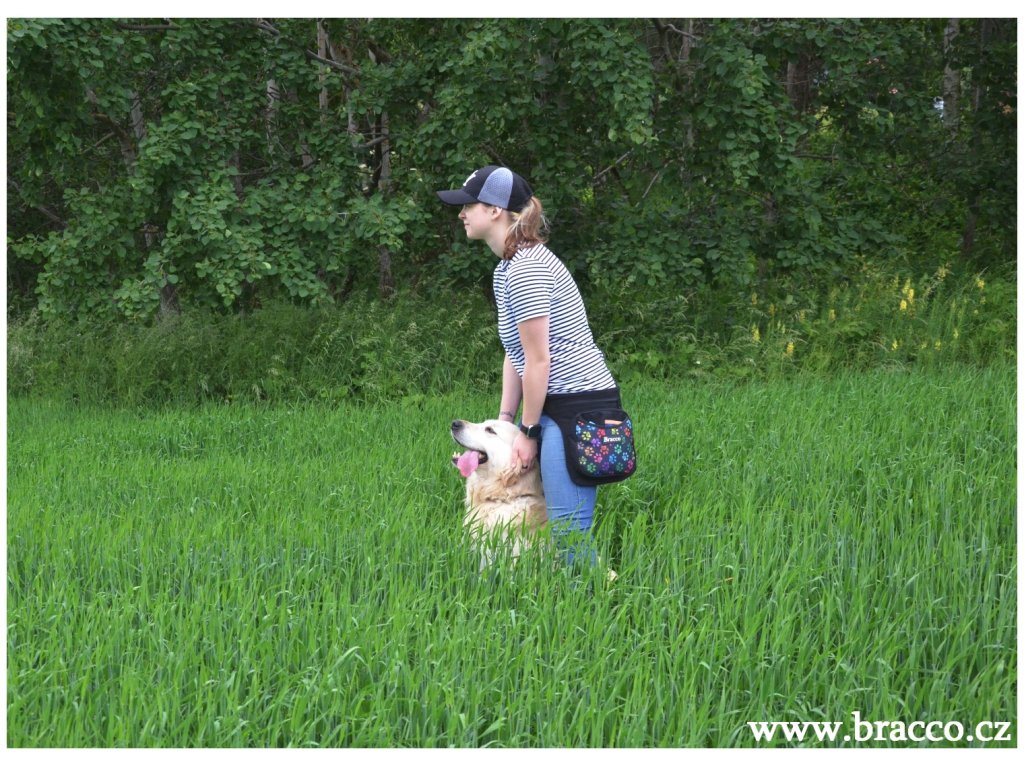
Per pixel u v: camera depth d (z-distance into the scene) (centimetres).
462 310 1068
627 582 387
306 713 305
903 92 1080
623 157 1116
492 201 396
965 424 647
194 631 336
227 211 941
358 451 668
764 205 1131
